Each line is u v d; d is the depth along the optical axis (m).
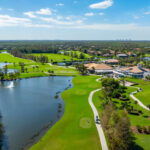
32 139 40.53
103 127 44.22
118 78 114.44
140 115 52.22
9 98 74.06
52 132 43.53
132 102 64.50
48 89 90.75
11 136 42.09
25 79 119.38
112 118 36.53
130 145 33.97
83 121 49.03
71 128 45.16
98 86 93.12
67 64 183.62
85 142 37.97
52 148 36.34
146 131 41.25
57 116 54.47
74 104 65.19
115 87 77.38
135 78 111.44
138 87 88.44
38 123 49.47
